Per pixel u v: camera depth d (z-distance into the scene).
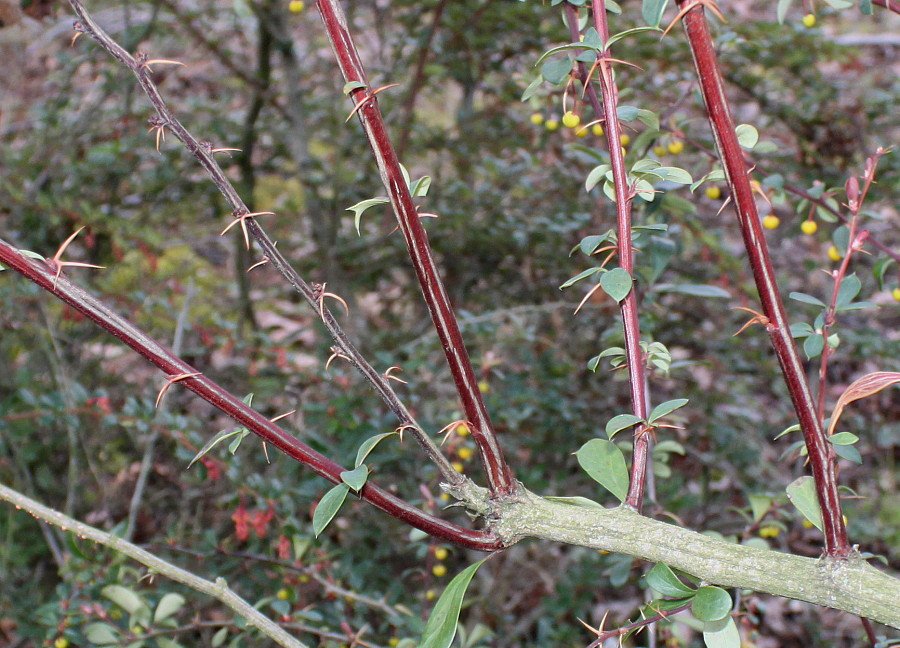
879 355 3.29
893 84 3.88
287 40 3.64
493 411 2.71
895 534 3.30
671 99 2.62
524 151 3.47
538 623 2.96
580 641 2.79
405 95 3.64
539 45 3.34
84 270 3.31
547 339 3.12
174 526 2.65
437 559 2.38
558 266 3.39
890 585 0.81
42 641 2.28
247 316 4.00
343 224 4.27
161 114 0.89
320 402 2.90
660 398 3.41
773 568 0.85
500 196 3.32
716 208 3.65
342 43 0.89
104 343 3.28
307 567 2.29
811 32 2.99
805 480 1.02
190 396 3.42
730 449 3.01
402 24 3.66
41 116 3.51
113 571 2.06
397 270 4.12
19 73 4.30
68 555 2.32
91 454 3.05
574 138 3.13
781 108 3.10
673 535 0.89
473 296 3.64
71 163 3.42
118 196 3.67
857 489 3.59
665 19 3.04
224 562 2.49
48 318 3.05
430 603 2.33
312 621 2.32
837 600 0.82
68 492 3.04
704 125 2.86
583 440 2.96
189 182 3.66
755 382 3.70
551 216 3.29
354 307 3.64
